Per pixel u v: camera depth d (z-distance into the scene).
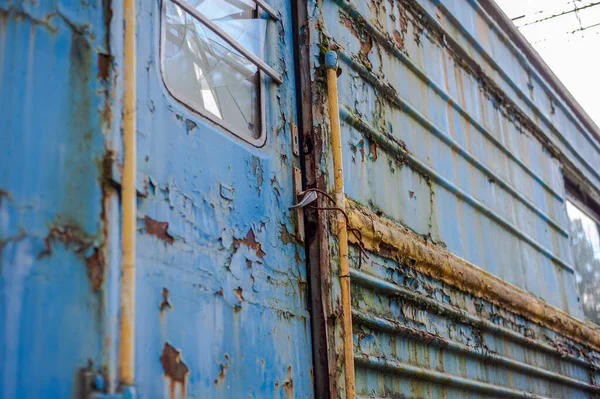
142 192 2.02
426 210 4.08
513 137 5.84
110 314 1.73
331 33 3.45
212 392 2.14
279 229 2.72
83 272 1.71
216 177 2.39
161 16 2.31
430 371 3.58
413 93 4.28
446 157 4.53
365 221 3.28
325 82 3.17
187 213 2.20
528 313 5.14
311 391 2.68
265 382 2.41
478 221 4.82
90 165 1.80
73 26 1.86
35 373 1.55
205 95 2.53
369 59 3.82
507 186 5.41
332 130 3.01
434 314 3.82
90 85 1.86
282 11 3.16
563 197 6.76
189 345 2.08
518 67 6.25
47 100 1.74
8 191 1.60
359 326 3.10
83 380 1.63
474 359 4.20
